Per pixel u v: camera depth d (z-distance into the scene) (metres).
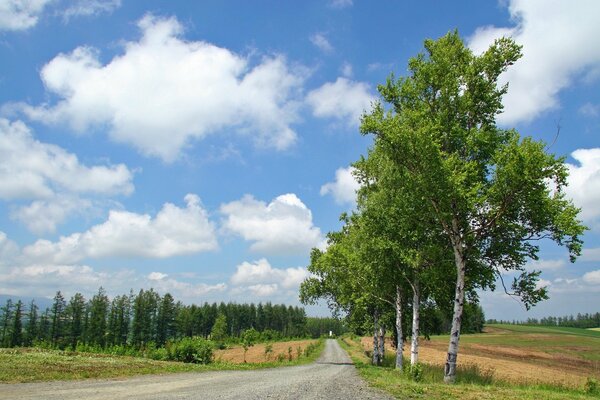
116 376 18.64
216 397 12.83
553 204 18.83
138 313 98.75
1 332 82.50
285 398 13.15
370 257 28.39
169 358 33.06
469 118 22.33
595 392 18.28
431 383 19.48
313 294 47.50
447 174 19.53
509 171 18.22
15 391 12.91
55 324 87.81
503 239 21.20
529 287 20.78
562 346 95.06
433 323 37.75
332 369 32.19
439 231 23.80
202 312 138.50
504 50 21.08
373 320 46.78
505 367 48.28
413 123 21.31
